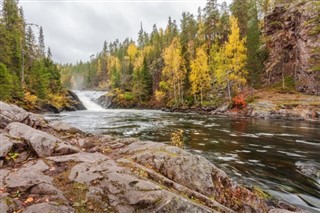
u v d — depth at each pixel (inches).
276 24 1861.5
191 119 1103.0
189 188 199.2
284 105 1202.6
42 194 145.3
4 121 271.3
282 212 197.3
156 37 3654.0
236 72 1567.4
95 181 161.8
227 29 2190.0
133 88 2490.2
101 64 4788.4
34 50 2044.8
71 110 1861.5
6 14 1573.6
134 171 185.9
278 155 451.2
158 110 1975.9
